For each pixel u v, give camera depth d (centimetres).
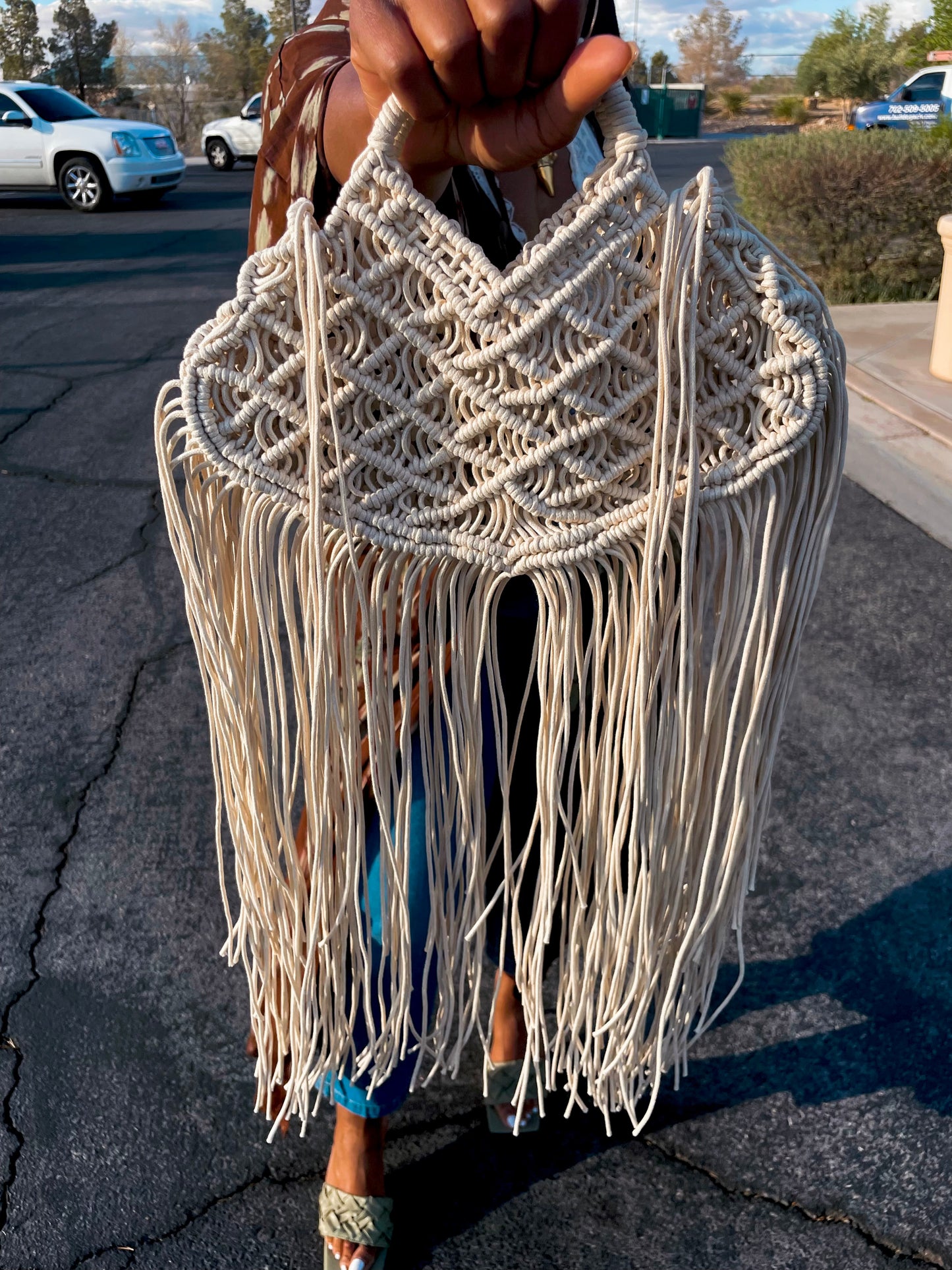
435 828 108
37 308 661
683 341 84
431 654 103
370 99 79
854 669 260
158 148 1164
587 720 123
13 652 277
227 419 88
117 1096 156
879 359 485
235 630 103
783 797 216
